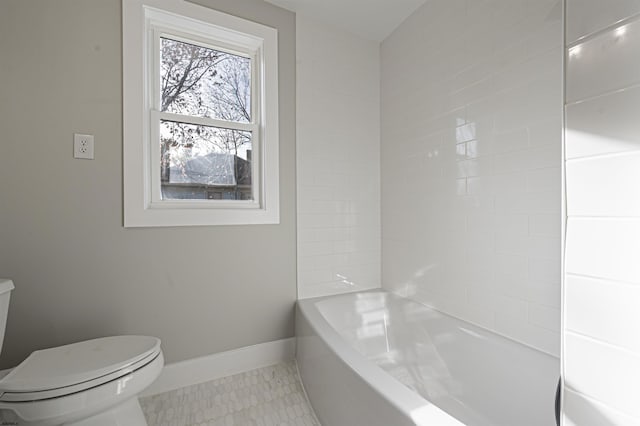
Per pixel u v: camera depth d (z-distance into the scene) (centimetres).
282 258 212
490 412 143
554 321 130
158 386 172
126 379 112
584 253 48
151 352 125
